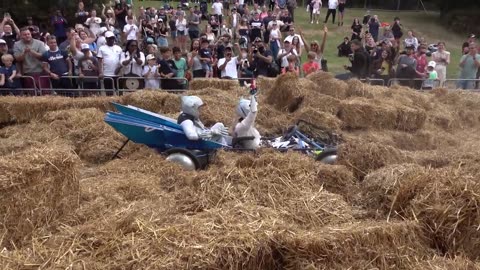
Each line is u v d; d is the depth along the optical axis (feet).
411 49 47.60
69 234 14.07
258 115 31.86
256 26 66.08
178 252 12.96
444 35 89.30
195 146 25.05
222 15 78.84
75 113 30.55
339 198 16.67
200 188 16.94
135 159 25.02
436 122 34.32
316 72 37.24
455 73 64.54
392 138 30.78
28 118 32.78
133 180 20.04
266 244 13.35
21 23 63.00
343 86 35.29
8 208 14.75
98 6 64.64
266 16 71.77
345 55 68.39
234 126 25.93
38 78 38.86
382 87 37.09
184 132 24.68
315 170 18.29
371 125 31.99
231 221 14.33
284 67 47.55
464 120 36.29
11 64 38.37
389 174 17.20
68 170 16.38
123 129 25.21
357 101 32.50
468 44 53.42
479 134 33.99
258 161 18.08
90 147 27.55
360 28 71.31
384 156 21.18
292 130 27.81
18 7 61.82
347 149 21.58
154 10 72.74
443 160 23.35
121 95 37.40
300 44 50.83
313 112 30.96
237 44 54.49
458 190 15.24
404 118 32.09
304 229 14.87
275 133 30.07
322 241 13.51
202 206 16.19
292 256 13.48
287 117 31.94
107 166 23.15
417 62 48.70
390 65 49.75
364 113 31.81
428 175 16.31
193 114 25.45
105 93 40.73
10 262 12.58
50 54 39.34
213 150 24.99
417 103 35.47
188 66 45.47
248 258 13.09
